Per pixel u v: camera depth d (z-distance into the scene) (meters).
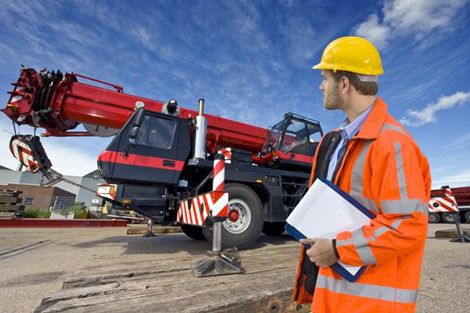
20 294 2.30
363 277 0.75
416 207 0.67
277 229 6.32
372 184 0.79
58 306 1.37
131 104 4.74
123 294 1.57
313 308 0.85
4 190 9.01
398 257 0.74
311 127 5.73
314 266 1.12
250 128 5.80
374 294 0.73
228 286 1.71
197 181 4.46
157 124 4.15
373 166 0.79
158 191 3.96
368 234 0.69
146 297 1.50
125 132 3.90
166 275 2.09
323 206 0.86
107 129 5.07
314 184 0.91
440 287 2.48
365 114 0.94
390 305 0.70
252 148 5.95
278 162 5.20
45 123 4.62
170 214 4.11
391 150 0.75
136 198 3.79
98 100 4.58
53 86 4.39
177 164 4.11
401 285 0.71
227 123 5.61
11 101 4.41
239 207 4.09
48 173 4.66
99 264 2.47
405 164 0.72
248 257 2.76
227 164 4.22
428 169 0.83
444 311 1.96
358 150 0.86
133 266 2.33
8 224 8.20
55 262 3.50
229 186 4.08
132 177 3.76
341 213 0.81
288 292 1.61
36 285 2.55
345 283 0.79
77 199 29.92
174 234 7.05
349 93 0.97
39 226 8.55
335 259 0.74
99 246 4.71
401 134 0.80
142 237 6.21
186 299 1.44
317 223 0.85
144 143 3.97
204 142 4.34
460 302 2.12
